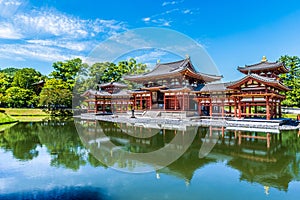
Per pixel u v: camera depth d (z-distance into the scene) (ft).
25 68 189.06
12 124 87.66
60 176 25.73
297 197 21.07
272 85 74.08
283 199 20.58
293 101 119.65
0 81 167.43
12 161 32.45
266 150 42.50
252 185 24.14
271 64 91.25
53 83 146.72
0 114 94.94
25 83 174.91
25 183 23.45
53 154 36.88
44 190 21.66
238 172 28.71
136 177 25.02
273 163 33.58
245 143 48.80
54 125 83.41
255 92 74.84
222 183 24.59
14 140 51.98
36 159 33.55
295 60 129.80
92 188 22.18
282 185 24.18
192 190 22.20
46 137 56.18
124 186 22.71
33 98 150.20
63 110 136.98
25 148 42.45
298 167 31.50
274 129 62.90
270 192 22.21
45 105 141.79
